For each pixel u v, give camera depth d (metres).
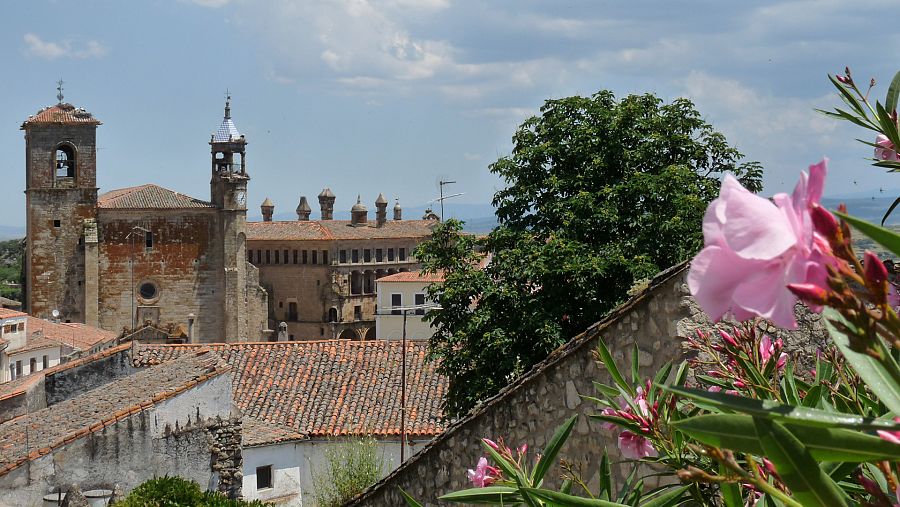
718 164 25.58
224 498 20.00
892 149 4.01
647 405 4.87
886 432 2.18
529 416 10.22
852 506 2.66
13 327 62.06
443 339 23.50
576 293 21.36
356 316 118.44
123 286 86.81
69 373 28.34
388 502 12.43
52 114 85.69
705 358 8.04
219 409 22.61
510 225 24.72
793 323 1.88
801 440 2.30
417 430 29.20
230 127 89.75
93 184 86.25
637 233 23.03
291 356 33.03
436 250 24.42
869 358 2.32
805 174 1.91
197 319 88.19
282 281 118.69
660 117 25.08
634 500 5.04
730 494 3.52
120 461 21.11
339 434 29.11
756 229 1.87
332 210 135.50
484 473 6.02
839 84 4.04
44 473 20.28
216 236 88.69
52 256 85.81
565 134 25.20
